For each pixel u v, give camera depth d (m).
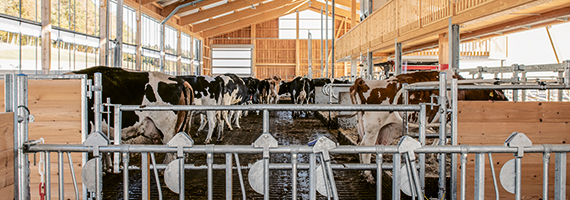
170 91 4.02
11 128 1.61
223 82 7.07
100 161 1.71
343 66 32.44
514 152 1.58
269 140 1.59
